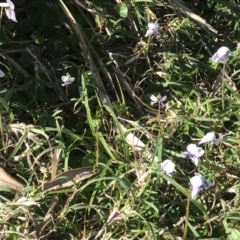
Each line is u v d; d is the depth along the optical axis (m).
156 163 0.30
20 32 0.35
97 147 0.30
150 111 0.34
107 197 0.30
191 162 0.32
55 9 0.35
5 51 0.33
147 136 0.32
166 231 0.28
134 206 0.29
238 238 0.29
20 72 0.33
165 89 0.35
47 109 0.33
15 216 0.28
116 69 0.35
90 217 0.30
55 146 0.30
